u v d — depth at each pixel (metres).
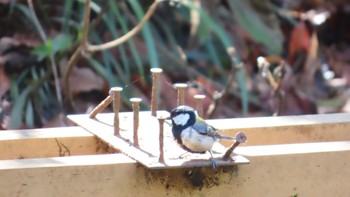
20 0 10.86
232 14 12.24
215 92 10.10
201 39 11.50
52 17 10.98
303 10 13.34
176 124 6.07
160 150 5.72
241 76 10.98
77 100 10.33
